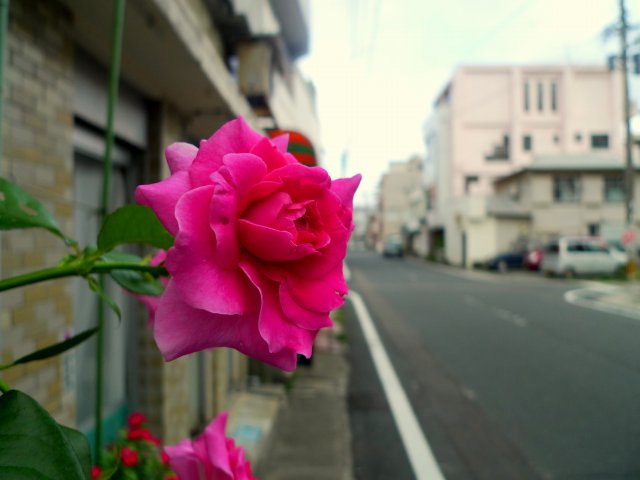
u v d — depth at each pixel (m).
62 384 1.99
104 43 2.32
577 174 23.31
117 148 2.97
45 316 1.87
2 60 0.85
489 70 27.58
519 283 17.39
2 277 1.62
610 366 6.52
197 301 0.42
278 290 0.48
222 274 0.45
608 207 23.22
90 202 2.74
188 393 3.86
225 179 0.46
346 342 8.03
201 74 2.75
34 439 0.44
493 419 4.73
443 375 6.20
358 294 14.23
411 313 10.90
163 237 0.62
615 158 24.52
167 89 3.05
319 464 3.75
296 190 0.52
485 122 27.62
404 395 5.45
